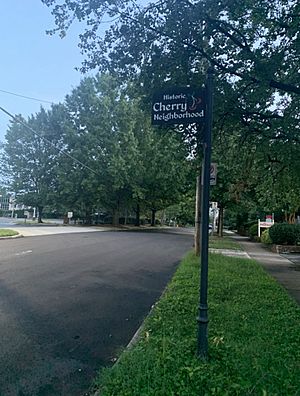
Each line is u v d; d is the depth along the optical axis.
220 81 7.84
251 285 8.53
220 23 7.22
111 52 7.96
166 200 41.94
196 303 6.47
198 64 7.86
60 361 4.07
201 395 3.13
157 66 7.82
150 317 5.60
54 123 39.59
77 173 37.62
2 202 63.12
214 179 9.48
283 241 19.66
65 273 9.51
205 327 3.91
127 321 5.66
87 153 37.22
